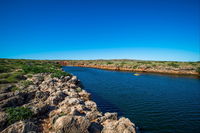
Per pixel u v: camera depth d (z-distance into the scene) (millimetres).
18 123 11422
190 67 87062
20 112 13867
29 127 11297
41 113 15188
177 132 16625
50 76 39594
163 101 28219
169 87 42031
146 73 82812
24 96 19453
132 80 54500
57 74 43344
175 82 51375
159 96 31781
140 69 100875
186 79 59406
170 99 29672
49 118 14727
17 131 10570
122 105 25453
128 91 35969
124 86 42375
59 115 14180
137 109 23641
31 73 41344
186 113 22297
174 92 35750
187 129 17359
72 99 19688
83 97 25172
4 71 41625
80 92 27828
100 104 25734
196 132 16719
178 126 18031
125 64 119875
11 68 49500
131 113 21938
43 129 12383
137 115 21203
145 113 22031
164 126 17953
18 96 18031
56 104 19156
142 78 60531
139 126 17812
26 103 18281
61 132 11023
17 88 23188
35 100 19641
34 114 14297
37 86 27000
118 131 11727
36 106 15703
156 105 25797
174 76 69438
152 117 20594
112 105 25344
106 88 39281
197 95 33062
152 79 58031
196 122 19219
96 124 12938
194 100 29188
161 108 24312
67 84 32625
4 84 25125
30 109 14852
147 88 40094
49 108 17031
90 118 15172
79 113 15711
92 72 84875
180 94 33812
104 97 30219
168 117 20688
